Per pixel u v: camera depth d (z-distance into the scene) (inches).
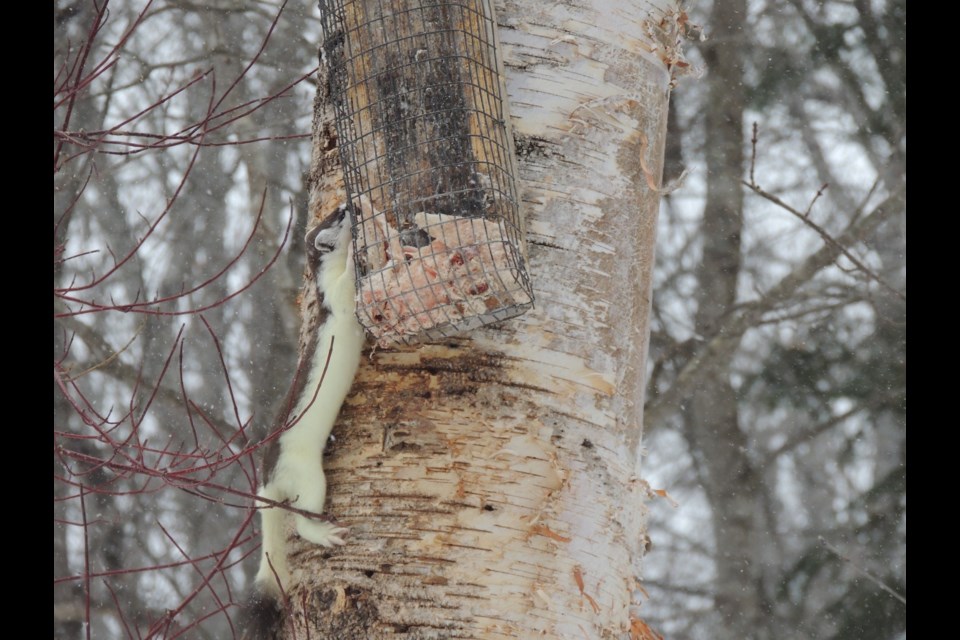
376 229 214.7
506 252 199.2
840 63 640.4
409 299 200.8
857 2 647.1
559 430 213.0
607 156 230.4
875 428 577.9
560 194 225.0
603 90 232.5
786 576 558.3
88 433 525.0
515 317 211.3
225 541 528.4
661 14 246.8
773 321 596.1
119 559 527.8
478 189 210.8
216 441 541.0
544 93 229.1
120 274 582.6
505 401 212.4
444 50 218.8
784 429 585.9
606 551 211.9
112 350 568.7
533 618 202.2
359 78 221.9
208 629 510.9
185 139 258.7
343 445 219.9
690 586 568.4
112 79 572.1
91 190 586.6
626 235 229.1
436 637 199.8
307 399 224.5
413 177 215.2
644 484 226.2
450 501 207.2
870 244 603.8
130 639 228.5
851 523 562.6
